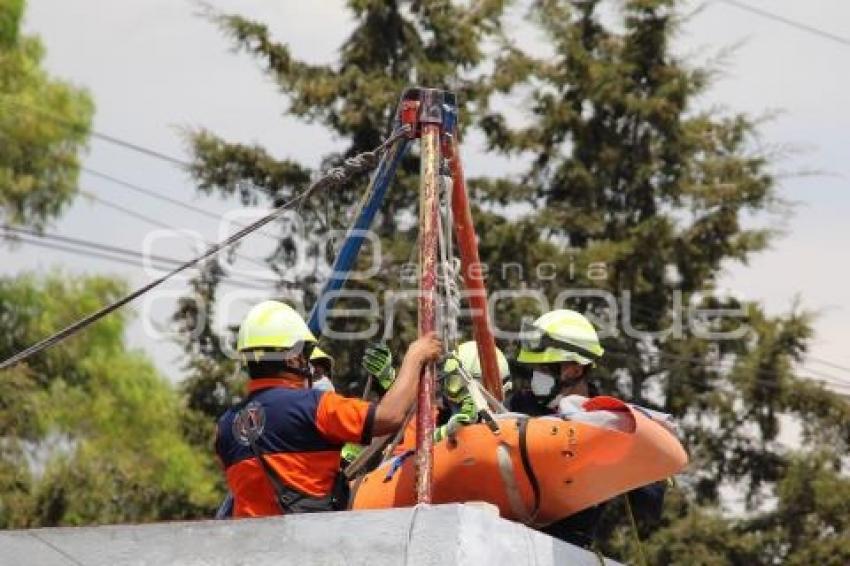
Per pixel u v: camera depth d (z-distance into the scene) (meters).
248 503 16.56
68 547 15.84
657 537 58.31
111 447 59.34
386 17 59.41
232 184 58.44
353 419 16.38
